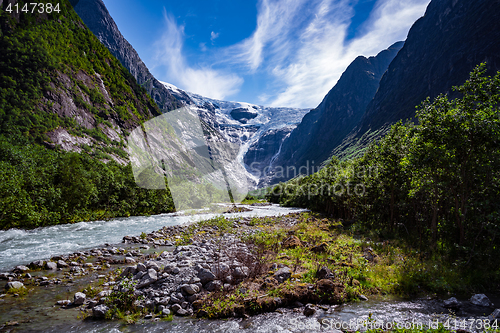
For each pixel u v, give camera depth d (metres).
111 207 29.22
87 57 115.81
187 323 5.94
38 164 26.66
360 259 10.53
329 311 6.64
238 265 8.70
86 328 5.69
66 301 7.01
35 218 20.38
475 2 171.25
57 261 10.83
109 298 6.68
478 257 9.62
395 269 9.33
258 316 6.32
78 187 26.33
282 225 23.19
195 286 7.29
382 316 6.41
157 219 26.88
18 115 69.56
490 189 10.43
